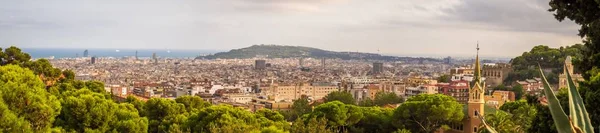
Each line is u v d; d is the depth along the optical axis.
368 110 120.62
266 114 107.88
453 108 111.81
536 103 48.47
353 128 114.38
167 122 96.75
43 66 109.06
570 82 11.19
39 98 59.41
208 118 89.69
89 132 73.81
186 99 118.75
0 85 59.22
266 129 72.56
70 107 76.06
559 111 10.04
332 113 109.38
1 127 49.78
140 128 81.81
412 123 116.12
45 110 59.22
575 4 40.81
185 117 98.12
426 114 113.19
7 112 51.03
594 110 42.00
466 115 116.00
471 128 114.12
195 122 92.12
